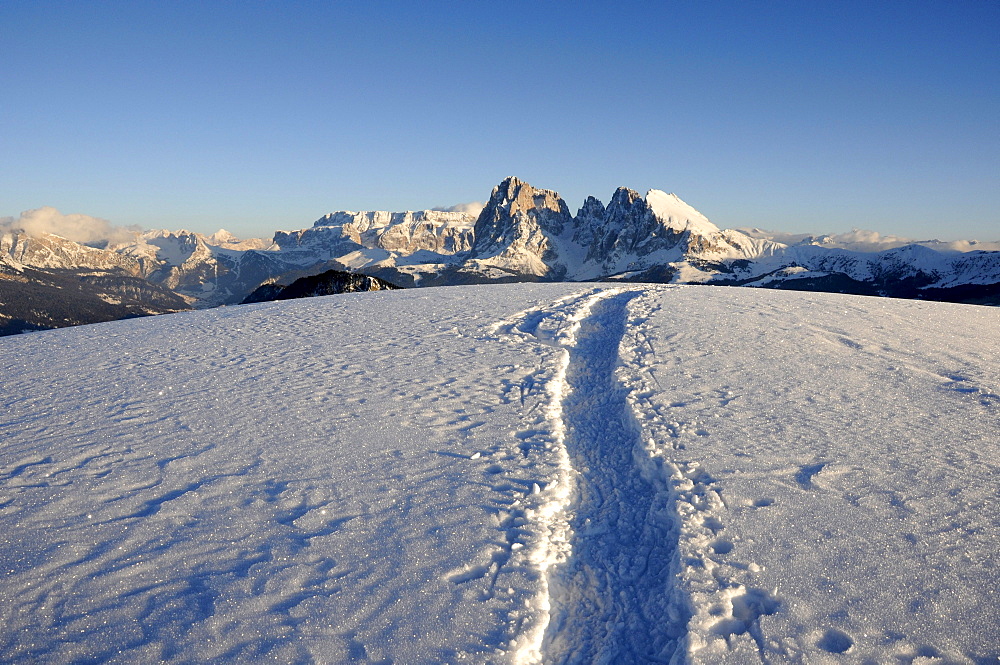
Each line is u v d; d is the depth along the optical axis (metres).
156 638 5.52
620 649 5.65
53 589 6.21
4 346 19.62
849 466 8.46
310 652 5.35
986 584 5.89
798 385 12.17
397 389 12.84
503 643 5.45
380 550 6.86
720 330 17.03
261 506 7.87
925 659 5.04
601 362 14.80
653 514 7.74
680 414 10.60
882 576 6.05
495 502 7.91
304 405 11.86
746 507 7.41
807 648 5.17
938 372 13.00
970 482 7.93
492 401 11.95
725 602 5.74
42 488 8.39
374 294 29.38
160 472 8.88
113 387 13.53
